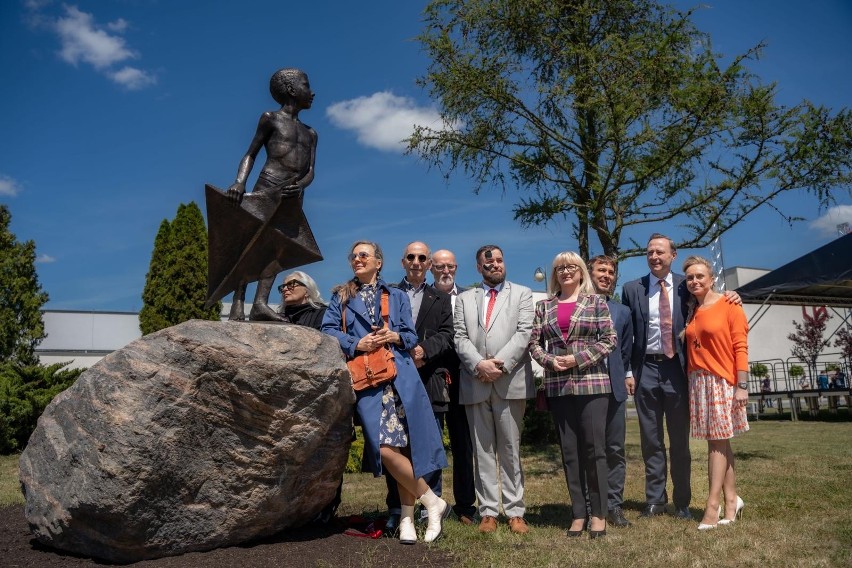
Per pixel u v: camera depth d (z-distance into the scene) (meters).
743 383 5.01
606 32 9.40
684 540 4.55
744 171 8.98
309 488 4.48
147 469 3.81
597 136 9.59
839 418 17.19
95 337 23.66
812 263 14.17
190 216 15.52
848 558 3.98
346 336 4.64
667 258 5.76
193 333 3.98
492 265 5.39
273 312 5.19
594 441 4.84
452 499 6.84
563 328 5.13
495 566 3.93
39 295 15.64
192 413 3.93
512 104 9.65
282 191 5.09
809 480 7.04
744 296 15.02
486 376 4.98
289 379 4.06
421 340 5.38
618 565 3.95
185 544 4.07
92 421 3.89
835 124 8.52
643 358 5.80
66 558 4.14
